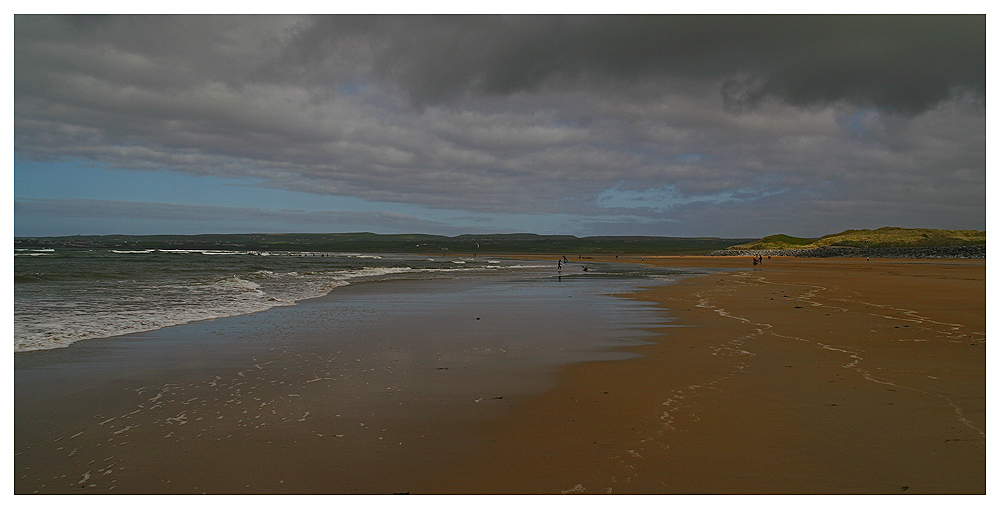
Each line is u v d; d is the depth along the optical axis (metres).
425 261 74.44
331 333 11.33
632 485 4.39
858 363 8.43
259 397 6.58
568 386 7.17
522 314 14.81
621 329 12.08
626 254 141.38
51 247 115.69
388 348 9.74
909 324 12.37
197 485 4.37
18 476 4.46
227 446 5.08
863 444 5.11
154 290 20.62
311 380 7.41
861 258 96.19
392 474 4.57
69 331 11.05
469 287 25.22
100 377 7.49
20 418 5.78
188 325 12.18
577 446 5.10
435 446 5.11
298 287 23.98
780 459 4.81
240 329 11.73
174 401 6.40
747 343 10.23
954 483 4.39
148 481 4.43
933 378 7.45
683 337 10.97
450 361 8.70
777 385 7.15
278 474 4.55
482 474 4.57
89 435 5.30
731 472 4.58
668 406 6.27
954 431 5.43
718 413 6.00
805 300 17.88
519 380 7.48
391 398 6.58
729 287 24.70
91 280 25.84
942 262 71.81
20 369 7.92
